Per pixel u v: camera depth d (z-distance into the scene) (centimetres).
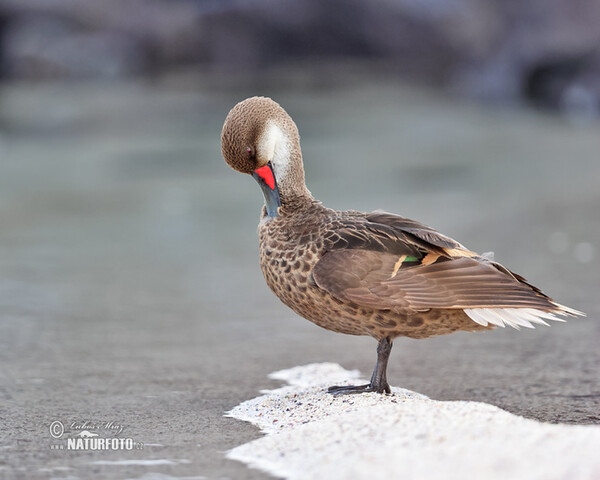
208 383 790
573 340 941
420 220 1675
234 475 525
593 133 2931
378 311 671
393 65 3819
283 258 706
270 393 754
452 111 3325
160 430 641
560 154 2541
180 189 2117
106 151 2602
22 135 2803
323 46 3791
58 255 1477
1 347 932
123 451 586
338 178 2225
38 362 871
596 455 464
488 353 897
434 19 3784
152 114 3098
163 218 1800
